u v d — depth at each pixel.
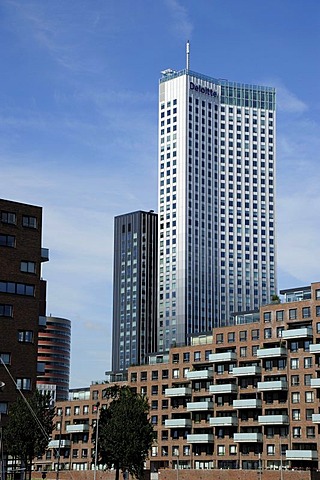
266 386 179.38
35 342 130.50
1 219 131.25
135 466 146.00
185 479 182.00
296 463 173.50
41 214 135.88
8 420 124.69
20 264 131.62
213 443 189.88
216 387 189.38
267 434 179.62
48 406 126.25
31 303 131.50
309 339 177.75
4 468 124.06
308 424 172.88
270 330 185.25
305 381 175.88
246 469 177.25
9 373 126.75
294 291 194.25
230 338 193.50
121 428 143.00
